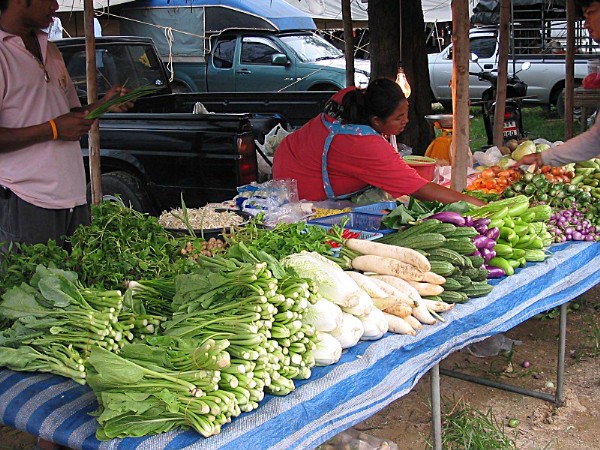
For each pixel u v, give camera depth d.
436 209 3.53
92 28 4.98
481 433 3.60
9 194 3.60
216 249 2.85
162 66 7.99
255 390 1.98
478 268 2.88
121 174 6.18
